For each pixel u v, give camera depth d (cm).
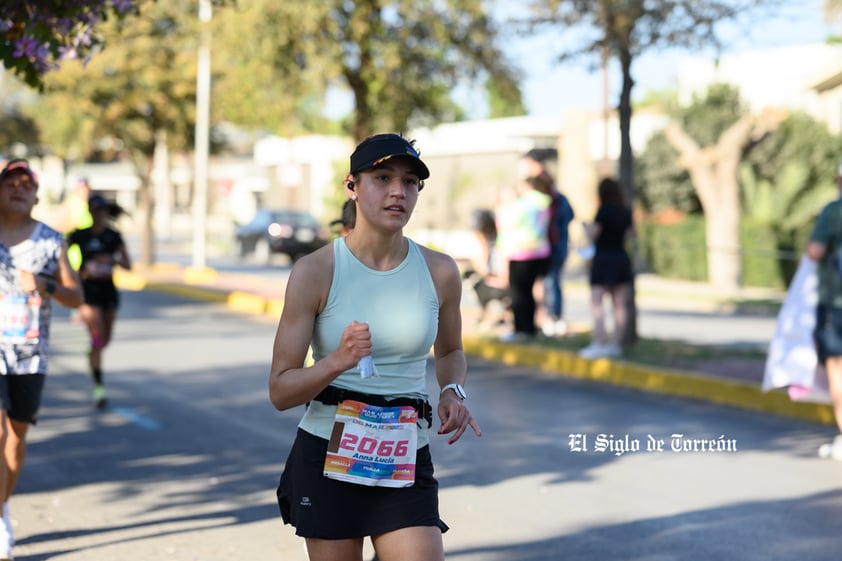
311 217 4956
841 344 1098
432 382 1588
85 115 3672
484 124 4828
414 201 479
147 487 984
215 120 3778
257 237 4912
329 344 482
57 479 1012
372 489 479
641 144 4575
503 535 846
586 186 4534
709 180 3684
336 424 477
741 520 890
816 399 1327
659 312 2916
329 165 6406
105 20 913
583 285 3784
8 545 724
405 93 2717
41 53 883
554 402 1431
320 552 481
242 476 1027
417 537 477
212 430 1242
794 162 3950
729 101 4328
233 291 2967
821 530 862
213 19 2625
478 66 2586
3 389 736
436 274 498
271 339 2103
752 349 1758
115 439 1193
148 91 3588
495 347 1850
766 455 1129
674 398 1462
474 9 2470
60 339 2075
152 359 1808
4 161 823
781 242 3744
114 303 1388
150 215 3953
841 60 3109
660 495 969
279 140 6869
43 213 7456
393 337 481
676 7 1631
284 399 464
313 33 2519
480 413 1353
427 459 494
